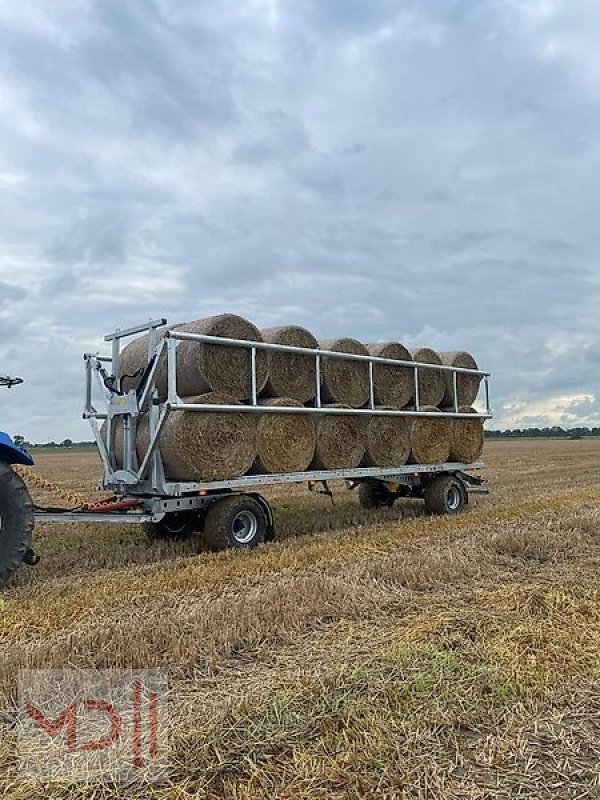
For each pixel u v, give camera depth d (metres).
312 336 9.38
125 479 8.21
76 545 8.60
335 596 5.59
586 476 18.81
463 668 4.07
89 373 8.91
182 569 7.05
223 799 2.84
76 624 5.07
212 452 7.98
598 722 3.50
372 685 3.85
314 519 10.57
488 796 2.87
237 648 4.56
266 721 3.44
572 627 4.90
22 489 6.41
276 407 8.59
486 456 30.91
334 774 2.97
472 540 8.19
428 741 3.27
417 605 5.49
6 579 6.33
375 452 10.30
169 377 7.61
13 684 3.91
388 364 10.55
